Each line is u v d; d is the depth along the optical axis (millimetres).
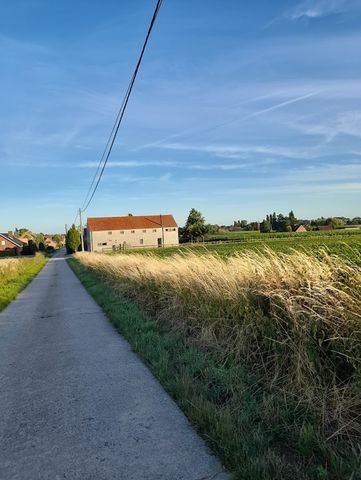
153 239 91438
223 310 5742
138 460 3033
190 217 95938
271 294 4672
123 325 7816
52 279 23812
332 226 113250
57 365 5637
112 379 4898
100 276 19609
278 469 2676
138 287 10906
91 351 6316
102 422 3715
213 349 5445
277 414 3414
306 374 3791
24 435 3539
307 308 4102
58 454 3184
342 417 3264
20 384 4906
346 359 3570
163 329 7266
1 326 8945
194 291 6875
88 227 90188
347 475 2555
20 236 130625
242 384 4074
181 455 3070
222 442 3074
